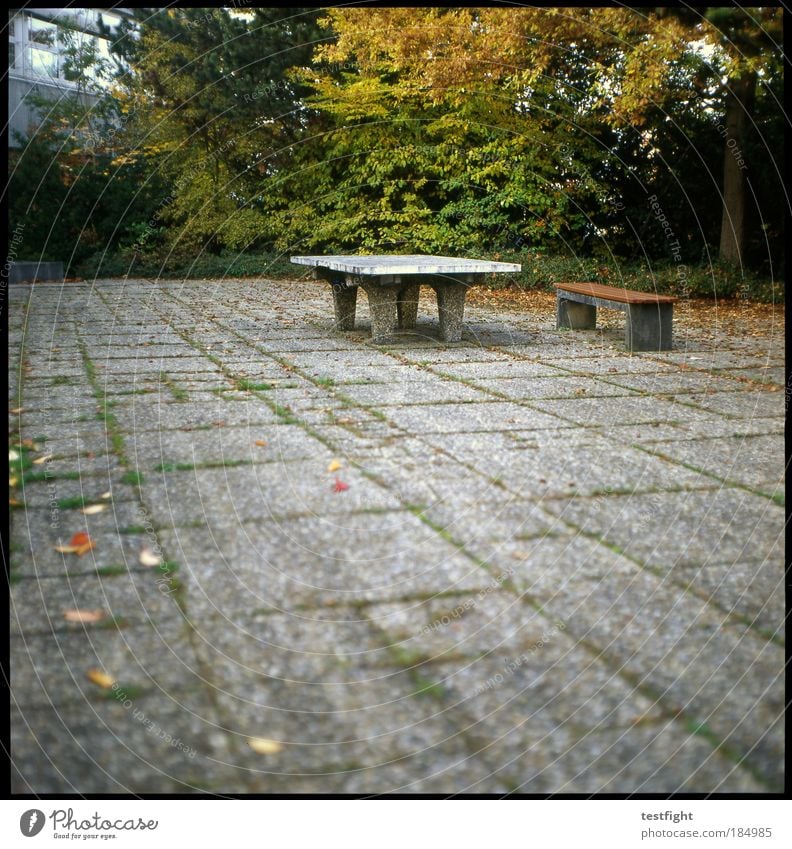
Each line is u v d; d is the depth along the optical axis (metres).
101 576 2.37
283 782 1.55
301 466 3.36
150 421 4.11
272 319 8.39
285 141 13.88
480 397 4.68
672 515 2.85
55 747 1.64
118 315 8.62
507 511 2.87
